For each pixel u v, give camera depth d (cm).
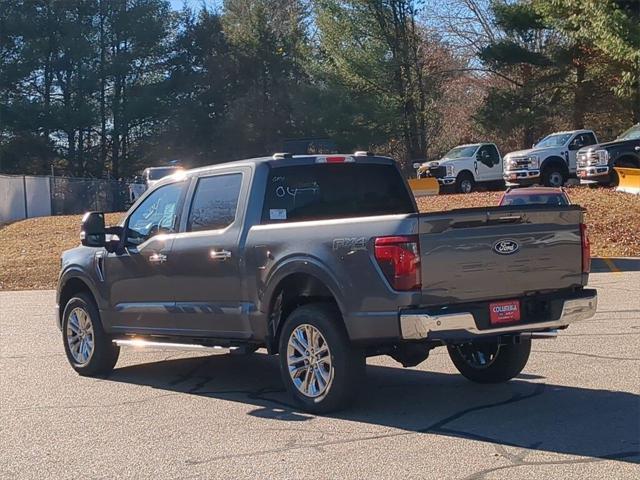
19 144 5656
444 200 2558
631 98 3466
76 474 603
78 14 5803
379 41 4891
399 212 852
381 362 954
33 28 5625
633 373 832
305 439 661
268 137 6116
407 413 725
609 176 2561
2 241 2664
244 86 6391
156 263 850
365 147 5084
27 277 2059
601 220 2080
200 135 6188
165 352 1084
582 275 726
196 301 817
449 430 670
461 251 669
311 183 811
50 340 1191
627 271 1664
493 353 802
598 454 594
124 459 632
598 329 1066
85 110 5706
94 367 934
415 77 4984
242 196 789
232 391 848
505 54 4238
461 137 5641
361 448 631
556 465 574
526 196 1489
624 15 2506
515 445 623
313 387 727
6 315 1475
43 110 5622
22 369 988
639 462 575
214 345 812
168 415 757
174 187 867
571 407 721
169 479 582
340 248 691
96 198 4306
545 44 4400
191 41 6347
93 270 926
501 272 684
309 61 5478
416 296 656
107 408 792
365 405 757
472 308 668
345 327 699
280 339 747
